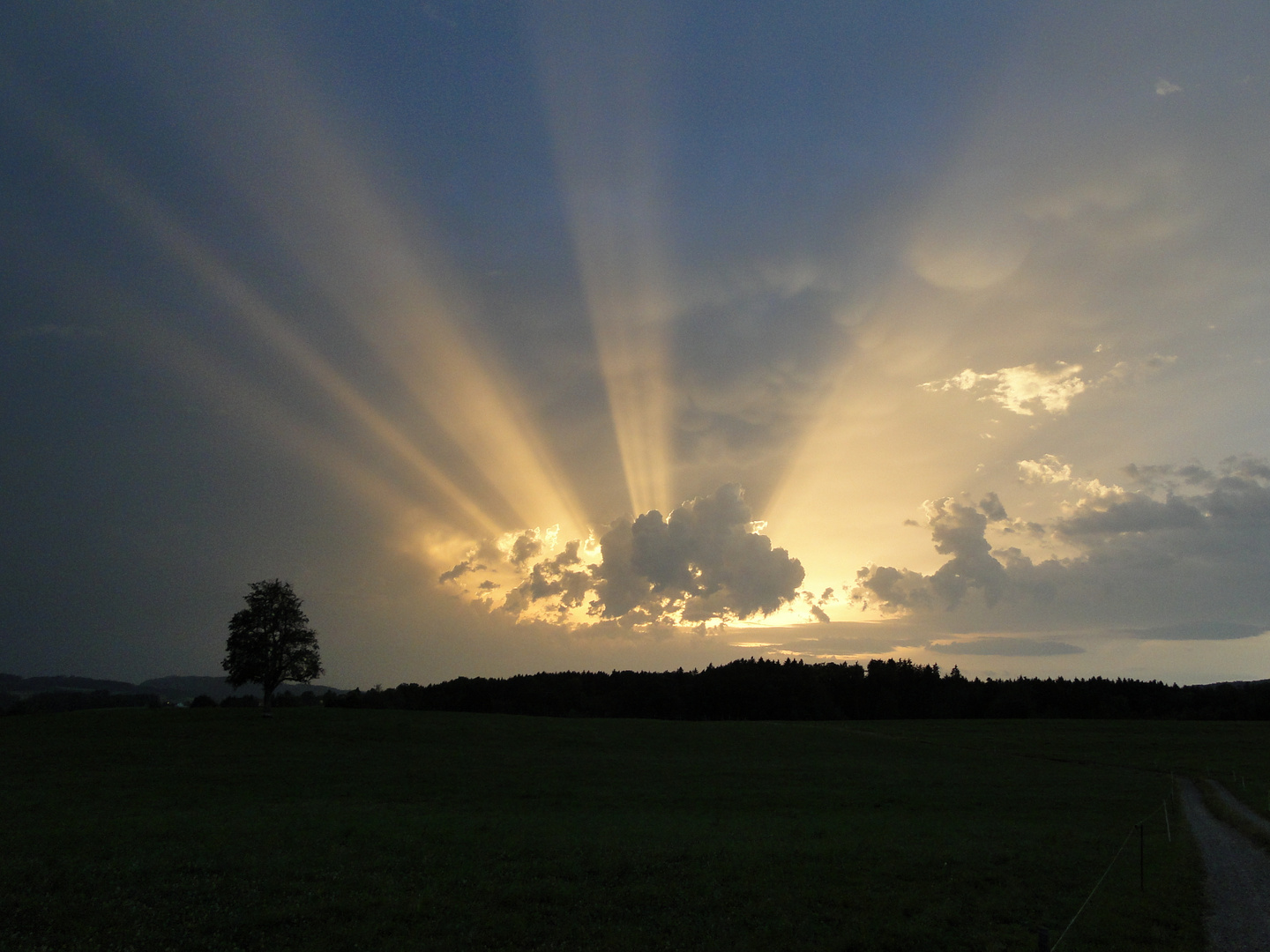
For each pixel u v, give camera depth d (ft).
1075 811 135.03
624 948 52.24
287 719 302.66
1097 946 53.88
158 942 51.01
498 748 253.24
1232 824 123.03
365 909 58.90
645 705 597.11
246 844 82.48
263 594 330.95
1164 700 604.90
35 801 126.11
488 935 54.08
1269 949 54.29
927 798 151.94
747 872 74.43
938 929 57.00
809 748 290.56
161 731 263.08
